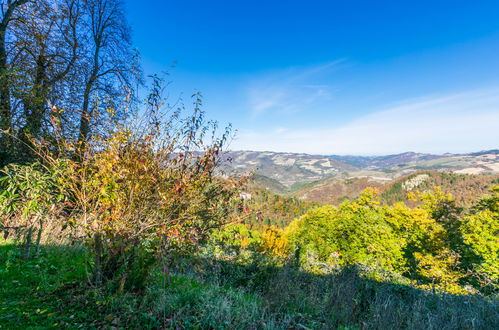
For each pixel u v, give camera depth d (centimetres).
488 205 1788
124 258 336
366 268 627
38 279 368
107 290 333
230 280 490
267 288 457
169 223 345
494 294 491
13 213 498
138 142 348
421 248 1781
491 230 1493
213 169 384
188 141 376
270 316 341
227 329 289
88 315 287
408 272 1591
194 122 379
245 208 394
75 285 357
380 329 319
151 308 314
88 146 352
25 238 476
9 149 668
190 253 370
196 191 363
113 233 321
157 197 335
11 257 429
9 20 951
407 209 1884
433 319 331
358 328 346
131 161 336
